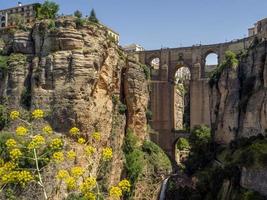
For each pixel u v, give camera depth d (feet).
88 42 234.58
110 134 254.27
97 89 242.58
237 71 298.76
